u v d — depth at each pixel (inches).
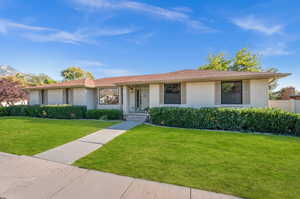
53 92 581.9
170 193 94.4
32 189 99.4
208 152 167.6
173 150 175.0
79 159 151.0
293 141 212.4
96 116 485.4
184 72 499.5
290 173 119.0
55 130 295.0
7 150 178.7
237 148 181.5
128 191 96.7
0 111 577.3
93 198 89.6
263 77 333.4
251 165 133.9
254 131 283.0
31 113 551.5
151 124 367.2
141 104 559.5
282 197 90.0
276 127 265.6
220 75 349.7
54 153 168.6
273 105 439.2
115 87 536.7
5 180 111.0
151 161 144.2
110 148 184.9
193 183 105.7
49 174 120.0
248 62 864.3
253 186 101.4
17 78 1130.7
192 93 401.1
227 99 378.0
